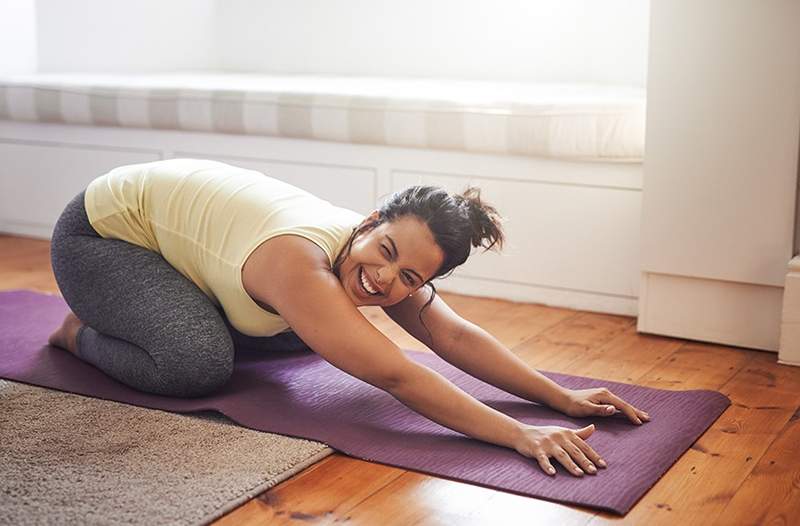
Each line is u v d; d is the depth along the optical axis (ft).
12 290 11.10
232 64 16.53
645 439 7.30
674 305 9.86
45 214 13.83
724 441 7.42
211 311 7.97
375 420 7.58
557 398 7.74
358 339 6.97
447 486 6.59
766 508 6.37
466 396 7.11
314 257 7.23
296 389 8.18
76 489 6.39
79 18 15.31
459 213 6.94
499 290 11.14
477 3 14.28
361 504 6.35
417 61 14.89
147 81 13.56
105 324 8.14
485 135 10.72
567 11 13.64
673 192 9.62
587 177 10.46
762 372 8.98
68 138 13.47
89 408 7.77
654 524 6.16
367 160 11.59
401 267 6.95
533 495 6.44
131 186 8.36
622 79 13.41
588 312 10.73
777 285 9.37
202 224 7.94
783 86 9.06
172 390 7.89
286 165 12.10
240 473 6.65
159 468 6.72
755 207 9.33
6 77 13.92
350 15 15.34
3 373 8.48
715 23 9.20
